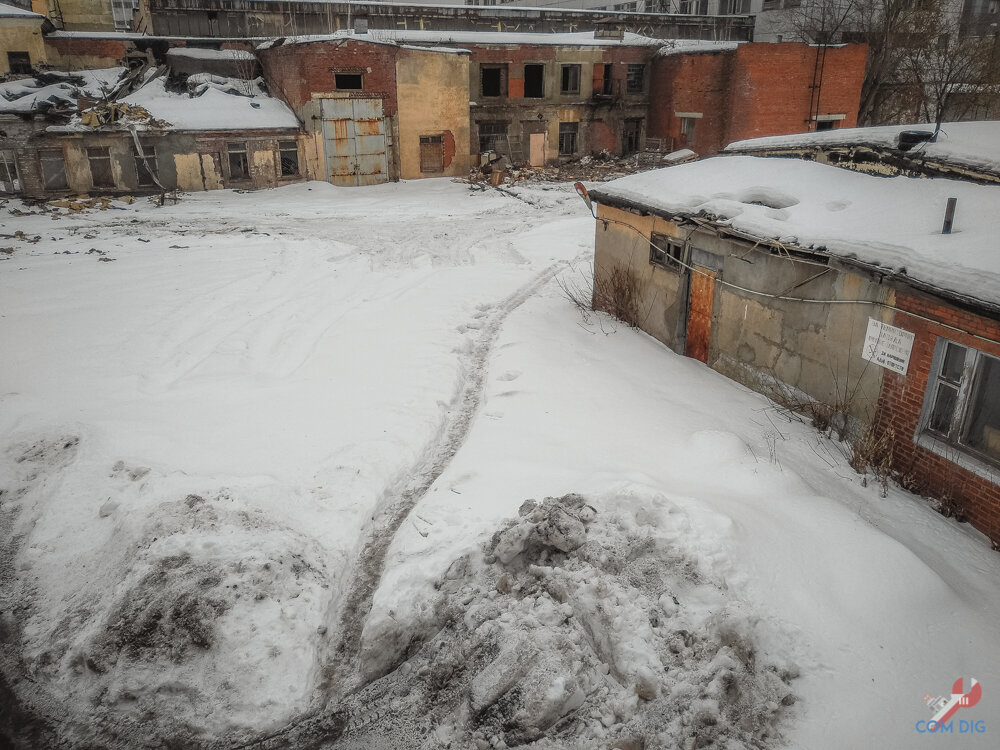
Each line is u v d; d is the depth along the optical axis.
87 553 7.45
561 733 5.28
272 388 11.44
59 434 9.62
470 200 29.88
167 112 28.78
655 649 5.69
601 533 6.70
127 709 5.77
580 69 36.59
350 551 7.48
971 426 7.32
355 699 5.84
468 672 5.80
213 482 8.23
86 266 18.11
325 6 36.38
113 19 40.72
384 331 14.22
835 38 35.44
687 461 8.42
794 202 10.31
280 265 18.94
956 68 32.84
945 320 7.21
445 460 9.48
